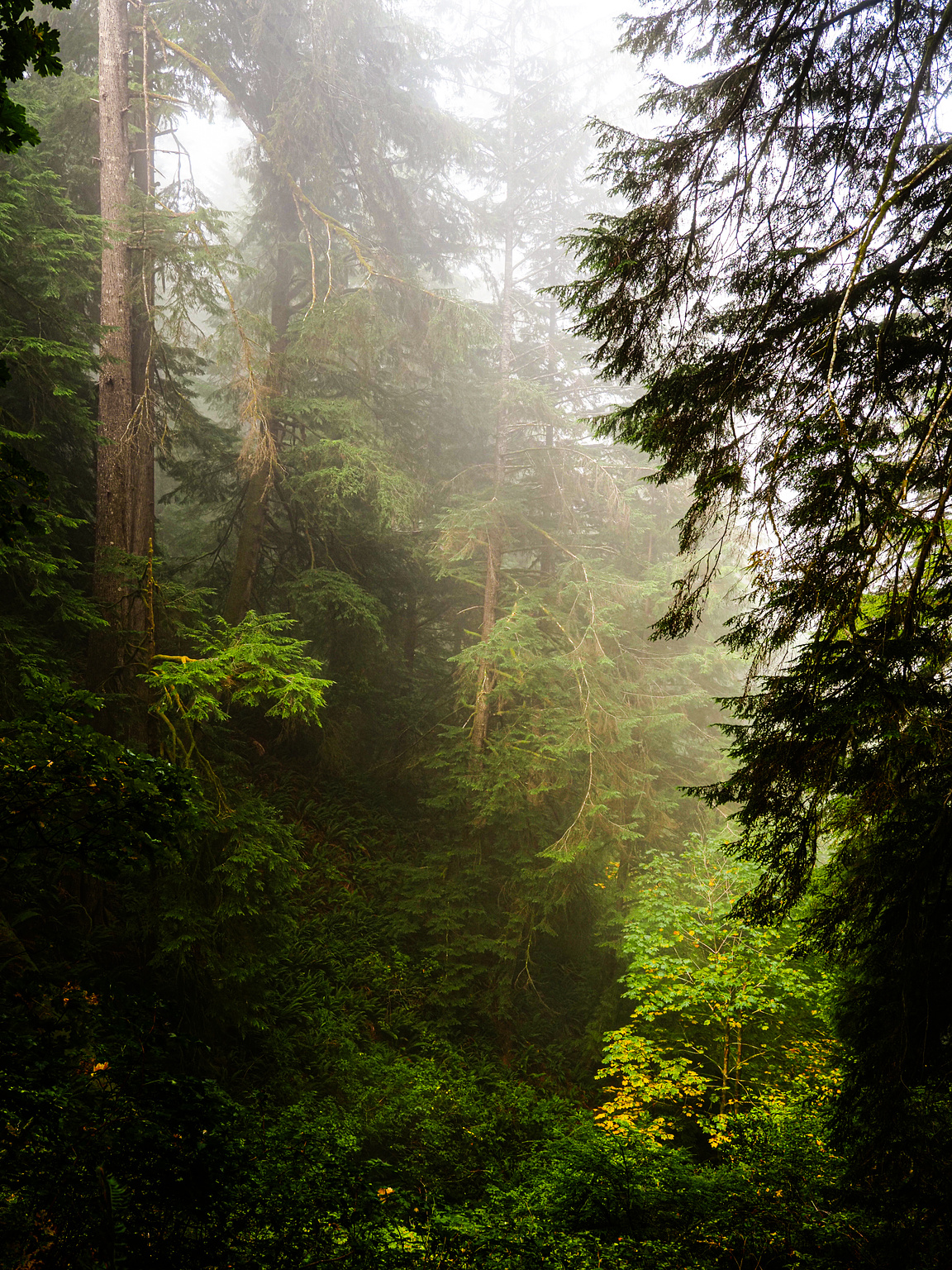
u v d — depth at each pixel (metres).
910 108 4.25
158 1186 2.95
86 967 6.80
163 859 3.87
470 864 13.16
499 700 13.62
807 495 4.33
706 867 10.57
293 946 10.95
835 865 4.66
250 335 13.12
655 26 5.30
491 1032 12.21
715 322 5.04
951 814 3.93
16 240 8.83
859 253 3.99
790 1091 8.48
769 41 4.43
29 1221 2.73
